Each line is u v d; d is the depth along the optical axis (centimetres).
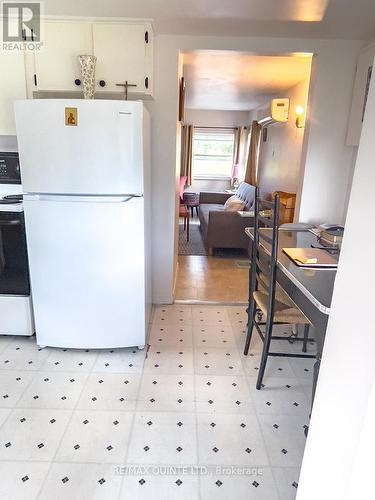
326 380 84
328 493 80
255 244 212
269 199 436
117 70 236
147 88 239
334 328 80
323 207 282
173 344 246
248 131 689
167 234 291
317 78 257
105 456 154
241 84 441
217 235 462
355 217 70
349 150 270
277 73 373
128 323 228
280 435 169
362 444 66
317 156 272
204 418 178
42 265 214
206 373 214
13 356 225
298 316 193
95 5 203
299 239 221
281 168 485
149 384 202
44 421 172
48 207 203
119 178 200
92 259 212
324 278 148
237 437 167
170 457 155
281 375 214
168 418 177
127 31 229
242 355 234
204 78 411
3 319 236
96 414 178
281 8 199
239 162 738
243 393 197
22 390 194
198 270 407
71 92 238
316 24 222
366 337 64
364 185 66
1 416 175
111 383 202
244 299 326
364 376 65
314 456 90
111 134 193
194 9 205
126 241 211
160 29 239
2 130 240
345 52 252
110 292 220
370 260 63
